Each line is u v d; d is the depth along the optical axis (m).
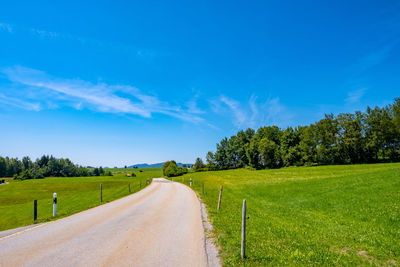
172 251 6.56
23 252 6.50
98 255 6.24
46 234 8.52
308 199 17.03
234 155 104.38
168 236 8.15
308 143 75.06
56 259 5.94
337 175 31.41
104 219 11.43
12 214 22.98
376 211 11.20
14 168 151.25
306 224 10.06
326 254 6.21
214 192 26.05
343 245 7.05
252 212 13.24
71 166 147.25
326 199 15.94
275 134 93.94
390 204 11.88
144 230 9.05
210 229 9.16
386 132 60.84
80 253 6.40
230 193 24.25
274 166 86.31
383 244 6.94
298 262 5.71
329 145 71.12
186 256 6.15
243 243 6.00
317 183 24.09
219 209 14.06
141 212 13.52
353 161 68.44
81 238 7.94
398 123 58.69
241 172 66.62
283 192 21.69
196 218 11.50
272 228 9.18
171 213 13.07
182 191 29.14
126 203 18.08
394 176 19.64
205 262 5.74
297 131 83.56
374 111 64.25
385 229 8.57
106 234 8.47
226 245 7.01
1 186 75.00
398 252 6.28
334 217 11.38
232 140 105.94
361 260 5.88
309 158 75.19
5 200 39.78
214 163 106.38
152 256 6.16
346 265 5.57
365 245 6.94
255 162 88.81
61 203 27.91
